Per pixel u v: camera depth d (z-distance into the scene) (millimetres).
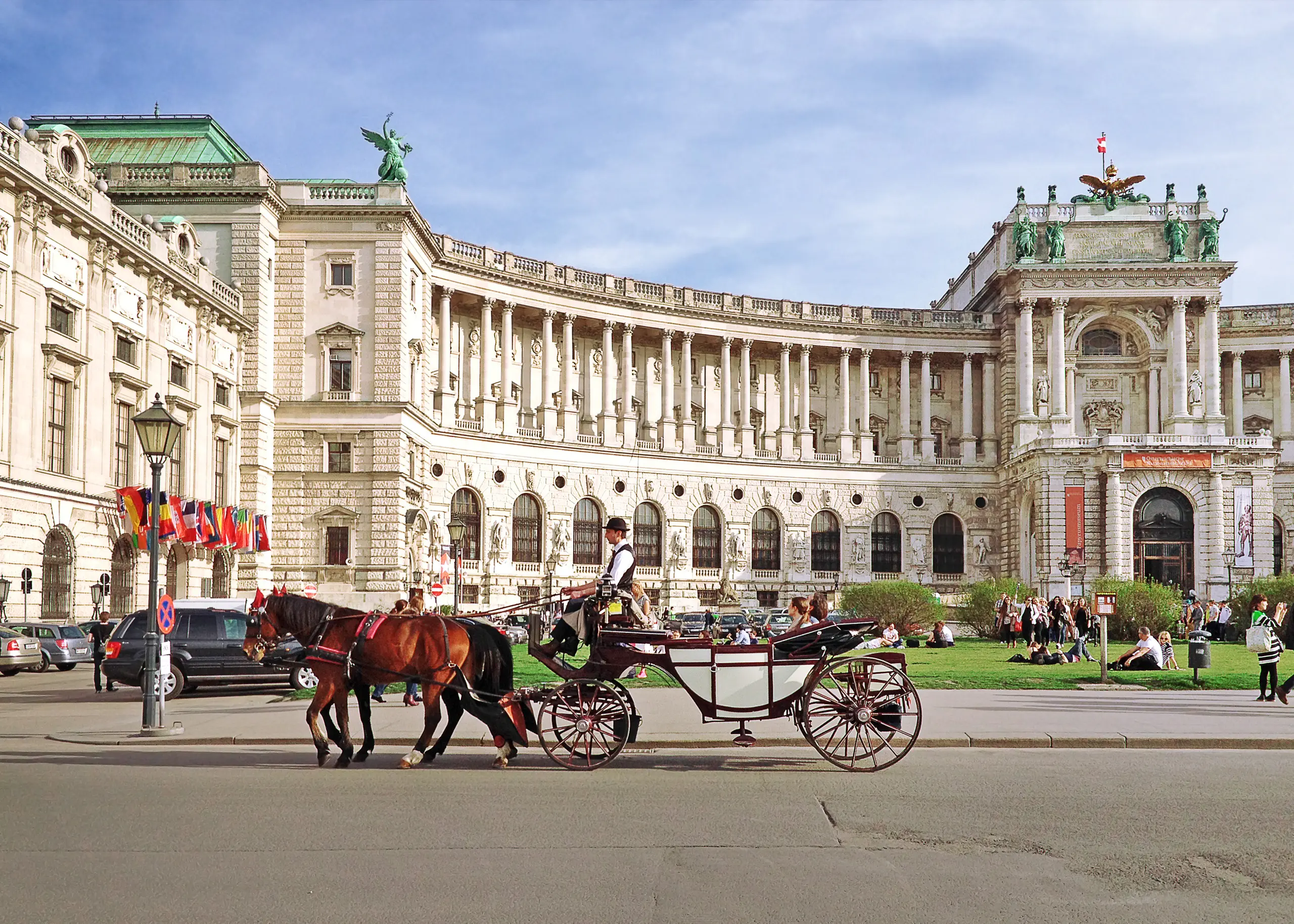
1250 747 25359
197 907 12070
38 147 58125
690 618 73125
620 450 107250
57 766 22156
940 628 70688
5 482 53719
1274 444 121938
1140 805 17641
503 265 101062
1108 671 47375
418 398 88500
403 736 26453
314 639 22453
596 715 21641
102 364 63469
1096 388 119188
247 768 21922
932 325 120562
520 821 16344
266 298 82500
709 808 17375
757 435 118562
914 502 118750
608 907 12047
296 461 83000
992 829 15852
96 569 62625
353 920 11648
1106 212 117375
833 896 12492
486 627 22516
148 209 80688
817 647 21719
